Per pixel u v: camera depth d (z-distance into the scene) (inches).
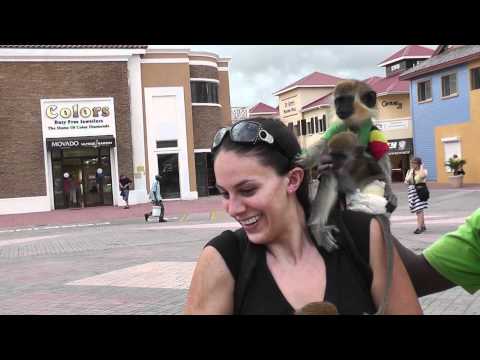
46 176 1282.0
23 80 1264.8
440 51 1499.8
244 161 63.2
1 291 336.8
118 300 291.7
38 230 876.0
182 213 1005.8
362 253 66.3
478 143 1322.6
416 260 79.5
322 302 62.3
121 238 633.0
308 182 68.7
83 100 1302.9
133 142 1355.8
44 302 294.5
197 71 1457.9
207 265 66.3
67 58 1289.4
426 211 746.2
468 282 79.3
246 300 65.4
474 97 1322.6
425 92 1503.4
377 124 81.4
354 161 72.1
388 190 78.4
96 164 1321.4
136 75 1353.3
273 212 64.1
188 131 1412.4
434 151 1477.6
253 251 66.4
